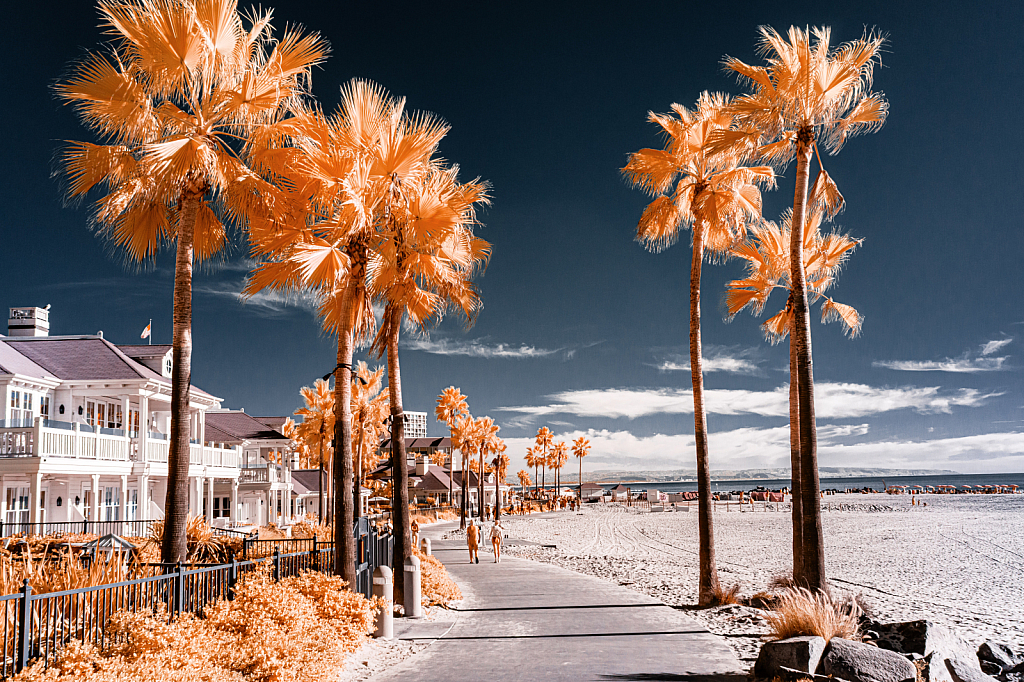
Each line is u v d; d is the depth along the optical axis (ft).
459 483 336.49
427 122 48.08
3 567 24.49
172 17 38.29
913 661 28.96
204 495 134.51
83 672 19.48
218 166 41.39
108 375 90.53
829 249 61.11
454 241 53.83
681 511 279.49
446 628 42.27
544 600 54.39
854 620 33.60
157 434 97.04
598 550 117.39
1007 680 31.17
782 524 177.17
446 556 102.89
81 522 74.02
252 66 42.01
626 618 45.57
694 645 36.47
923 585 69.87
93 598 23.49
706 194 55.72
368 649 36.42
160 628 23.03
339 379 45.80
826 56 48.78
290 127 44.09
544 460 519.19
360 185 45.57
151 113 40.04
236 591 31.58
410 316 56.80
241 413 170.30
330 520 135.74
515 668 31.68
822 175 51.39
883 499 376.07
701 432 52.95
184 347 40.68
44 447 72.74
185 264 41.29
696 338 56.34
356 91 45.32
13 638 20.92
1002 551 104.17
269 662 25.57
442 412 228.63
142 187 41.93
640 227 58.08
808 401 48.83
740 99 50.29
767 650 28.91
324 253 42.73
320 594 37.24
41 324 110.73
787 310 62.49
